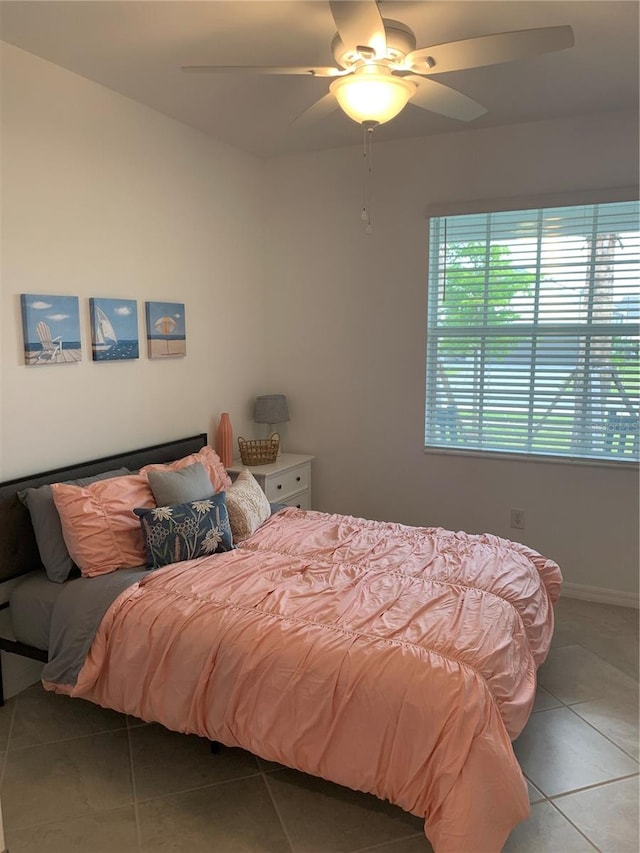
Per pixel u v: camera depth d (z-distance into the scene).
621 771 2.15
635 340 3.33
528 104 3.08
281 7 2.11
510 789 1.64
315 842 1.87
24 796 2.07
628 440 3.40
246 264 4.00
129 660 2.12
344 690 1.80
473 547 2.71
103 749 2.30
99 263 2.89
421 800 1.69
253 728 1.92
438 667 1.77
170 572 2.41
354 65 1.97
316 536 2.86
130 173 3.03
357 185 3.83
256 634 1.98
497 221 3.54
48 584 2.44
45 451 2.67
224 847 1.86
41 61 2.53
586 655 2.91
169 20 2.21
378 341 3.91
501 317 3.61
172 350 3.37
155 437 3.32
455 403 3.80
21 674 2.68
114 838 1.90
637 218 3.25
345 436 4.10
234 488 3.03
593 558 3.53
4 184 2.42
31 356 2.56
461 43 1.80
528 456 3.60
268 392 4.30
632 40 2.38
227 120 3.31
